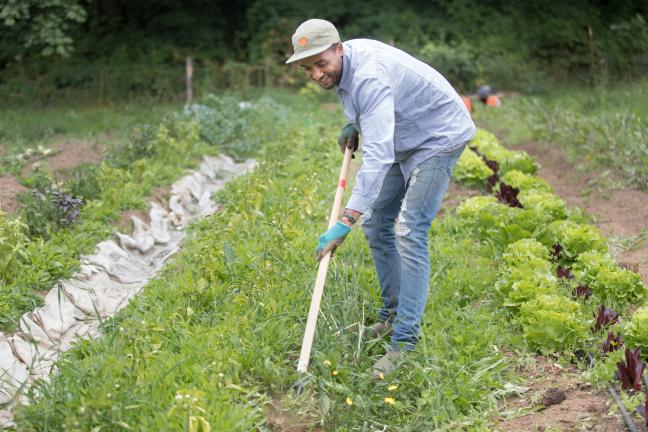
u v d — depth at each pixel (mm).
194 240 6535
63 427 3590
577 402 4160
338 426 3979
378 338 4617
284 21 18734
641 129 9344
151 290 5410
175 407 3549
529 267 5449
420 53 17906
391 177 4605
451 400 4129
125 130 12094
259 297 4992
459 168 8609
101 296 5672
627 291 5246
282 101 15609
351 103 4195
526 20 19531
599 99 13492
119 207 7379
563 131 10812
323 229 6656
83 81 16828
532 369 4559
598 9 19516
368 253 6023
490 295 5469
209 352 4328
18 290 5227
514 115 13297
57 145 10906
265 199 7492
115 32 18703
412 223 4402
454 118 4367
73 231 6449
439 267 5805
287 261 5758
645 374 4359
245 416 3832
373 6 19609
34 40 14375
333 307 4906
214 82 17000
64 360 4270
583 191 8578
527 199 7215
